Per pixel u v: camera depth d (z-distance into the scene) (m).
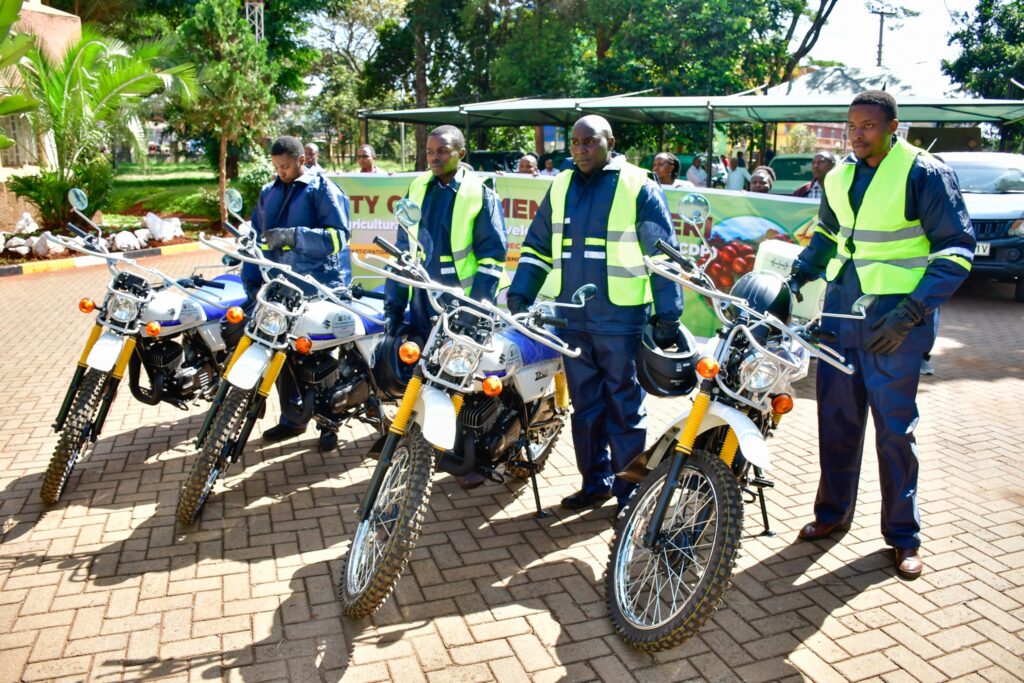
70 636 3.15
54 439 5.20
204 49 17.38
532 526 4.21
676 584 3.29
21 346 7.58
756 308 3.41
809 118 13.52
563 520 4.28
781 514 4.39
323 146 45.59
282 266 4.06
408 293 4.39
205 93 17.34
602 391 4.21
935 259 3.46
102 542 3.87
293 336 4.16
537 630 3.30
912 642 3.26
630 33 21.34
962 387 6.77
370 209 8.25
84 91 15.07
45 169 15.59
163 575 3.60
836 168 3.83
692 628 2.92
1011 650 3.21
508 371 3.86
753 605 3.51
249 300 5.00
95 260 13.15
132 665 2.99
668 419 6.00
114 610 3.32
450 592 3.56
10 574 3.57
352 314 4.47
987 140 29.16
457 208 4.29
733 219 6.78
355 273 8.35
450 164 4.27
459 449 3.83
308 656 3.08
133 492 4.42
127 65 15.53
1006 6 30.89
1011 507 4.48
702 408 3.17
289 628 3.24
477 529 4.16
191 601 3.41
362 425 5.60
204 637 3.17
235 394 3.98
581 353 4.11
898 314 3.45
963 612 3.47
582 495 4.40
